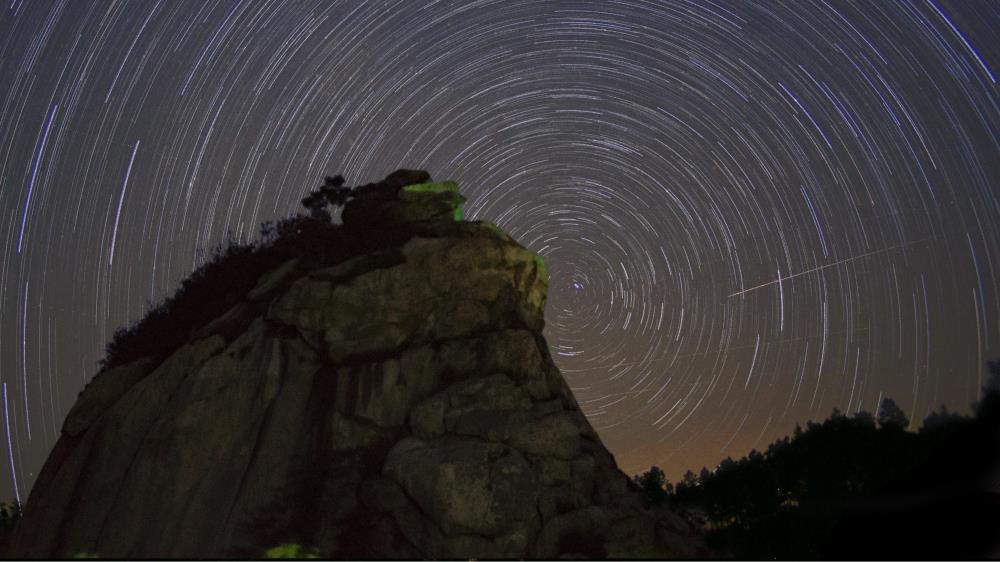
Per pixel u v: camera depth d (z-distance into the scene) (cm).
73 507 1864
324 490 1816
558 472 1798
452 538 1673
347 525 1770
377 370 1955
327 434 1880
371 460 1853
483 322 2028
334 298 2022
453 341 1997
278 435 1875
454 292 2059
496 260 2109
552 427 1841
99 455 1917
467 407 1853
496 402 1855
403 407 1922
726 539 1994
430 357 1977
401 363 1966
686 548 1778
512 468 1742
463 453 1750
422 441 1836
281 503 1805
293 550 1648
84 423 2045
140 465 1848
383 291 2039
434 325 2022
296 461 1855
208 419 1892
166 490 1820
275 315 2022
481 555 1658
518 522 1688
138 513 1800
